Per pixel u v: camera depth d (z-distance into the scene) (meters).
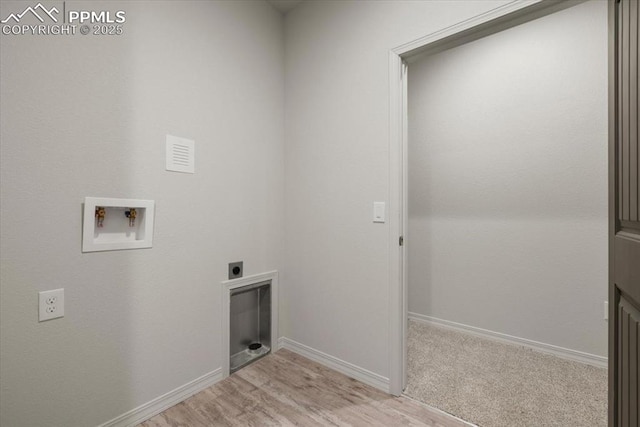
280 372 1.91
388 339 1.68
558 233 2.14
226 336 1.85
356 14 1.81
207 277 1.75
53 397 1.21
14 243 1.11
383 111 1.69
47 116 1.18
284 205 2.25
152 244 1.50
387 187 1.67
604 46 1.97
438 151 2.71
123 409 1.41
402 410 1.54
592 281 2.02
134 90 1.43
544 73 2.19
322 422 1.46
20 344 1.13
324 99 1.97
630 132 0.72
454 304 2.64
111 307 1.37
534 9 1.28
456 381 1.81
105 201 1.32
